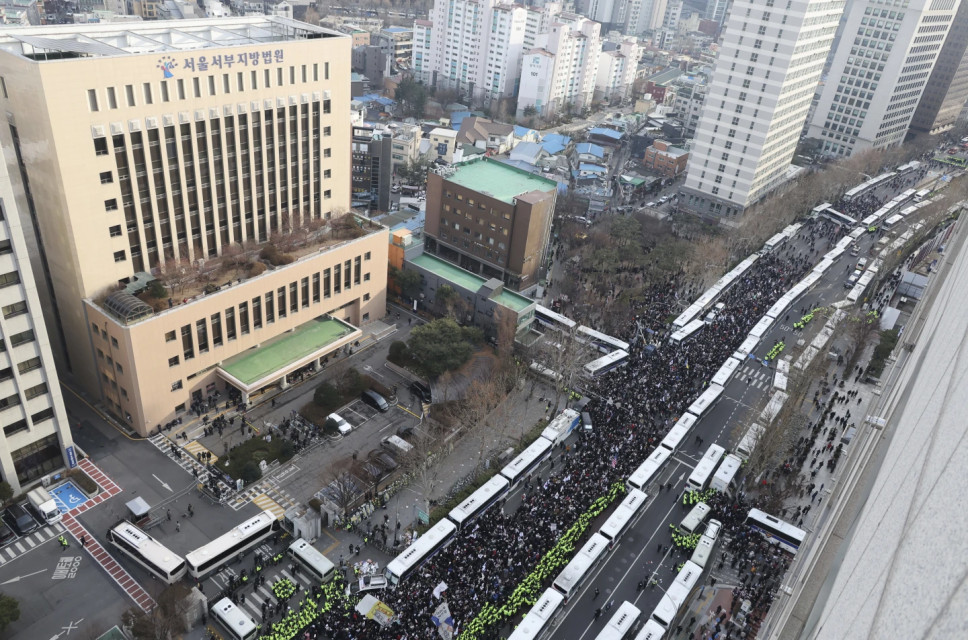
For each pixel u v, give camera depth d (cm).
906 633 625
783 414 11950
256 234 12850
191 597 8375
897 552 852
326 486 10519
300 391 12631
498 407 12256
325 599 8944
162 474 10575
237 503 10256
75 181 9819
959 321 1320
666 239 18425
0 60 9475
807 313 16925
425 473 10644
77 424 11288
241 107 11581
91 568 9050
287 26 13088
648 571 9875
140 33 11525
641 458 11606
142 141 10419
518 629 8475
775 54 19525
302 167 13225
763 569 9912
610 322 15262
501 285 14638
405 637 8425
